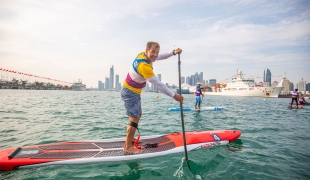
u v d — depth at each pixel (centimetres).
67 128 655
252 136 564
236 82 5956
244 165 344
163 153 380
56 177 293
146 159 365
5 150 361
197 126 723
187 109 1313
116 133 593
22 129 628
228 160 366
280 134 597
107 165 339
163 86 313
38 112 1059
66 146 392
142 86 342
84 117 910
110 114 1041
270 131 642
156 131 627
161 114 1073
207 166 338
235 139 471
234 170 323
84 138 531
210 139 449
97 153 364
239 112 1248
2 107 1268
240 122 827
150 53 311
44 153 355
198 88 1378
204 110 1336
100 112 1127
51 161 330
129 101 341
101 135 566
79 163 338
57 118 868
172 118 923
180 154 393
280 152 418
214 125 748
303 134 600
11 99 2183
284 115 1131
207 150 419
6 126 669
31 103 1681
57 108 1300
